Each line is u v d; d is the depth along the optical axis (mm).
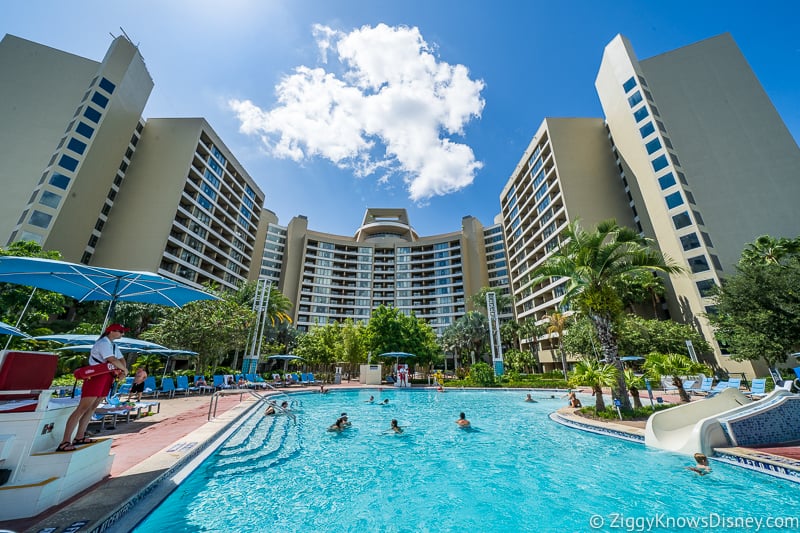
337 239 87000
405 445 9688
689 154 36312
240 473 6574
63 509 3760
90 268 5922
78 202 35500
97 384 4559
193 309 23359
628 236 12906
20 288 17203
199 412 11781
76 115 36906
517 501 5691
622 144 42750
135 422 9711
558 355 47844
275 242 83125
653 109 38938
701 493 5852
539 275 14711
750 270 21203
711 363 29047
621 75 42438
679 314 33000
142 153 45312
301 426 11898
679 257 33219
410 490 6203
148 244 39719
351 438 10461
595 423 11344
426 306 80375
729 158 35000
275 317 45062
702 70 39250
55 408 4422
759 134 35156
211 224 50219
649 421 9164
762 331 19656
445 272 82562
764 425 8109
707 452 7512
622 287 14570
